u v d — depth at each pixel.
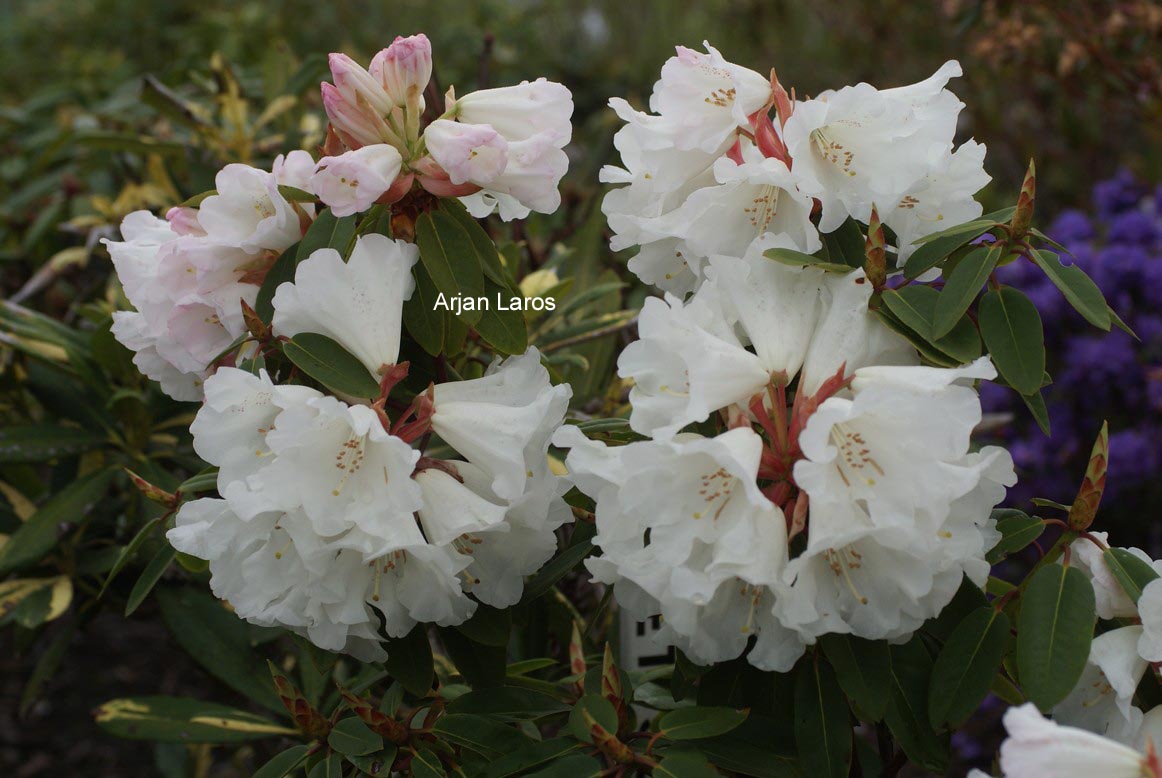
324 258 0.92
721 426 0.94
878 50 2.96
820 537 0.88
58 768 1.92
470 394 0.94
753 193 0.95
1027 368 0.93
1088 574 0.95
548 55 2.99
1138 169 2.64
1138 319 1.98
